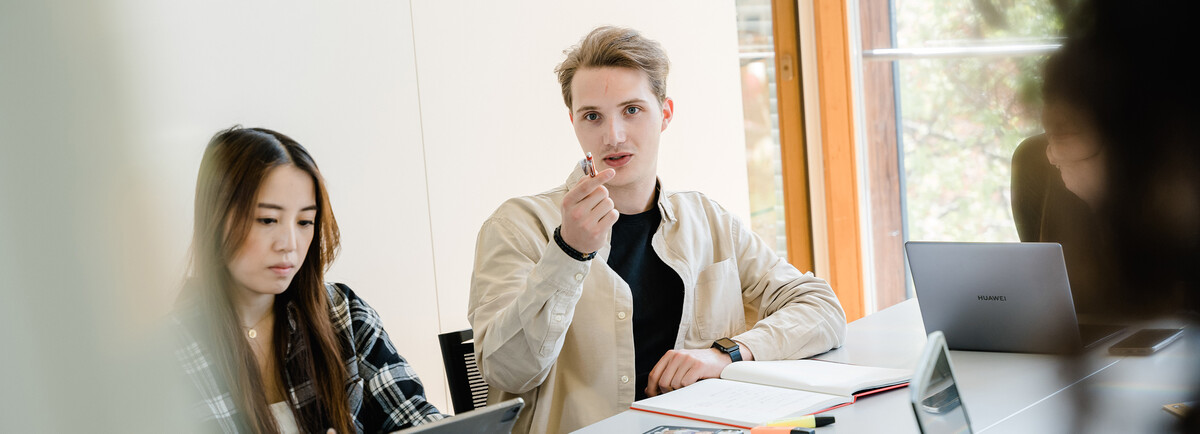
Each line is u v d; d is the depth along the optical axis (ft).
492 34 9.41
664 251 5.93
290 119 7.77
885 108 11.86
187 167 6.69
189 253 4.57
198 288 4.53
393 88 8.57
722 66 11.64
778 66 12.13
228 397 4.40
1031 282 4.60
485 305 5.32
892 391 4.32
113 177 1.22
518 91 9.65
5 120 1.16
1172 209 0.89
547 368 5.07
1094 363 1.21
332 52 8.12
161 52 6.66
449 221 8.98
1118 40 0.86
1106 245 0.96
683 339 5.84
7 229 1.18
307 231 4.91
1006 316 4.82
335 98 8.13
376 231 8.38
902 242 12.00
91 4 1.19
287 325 4.97
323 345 4.97
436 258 8.86
